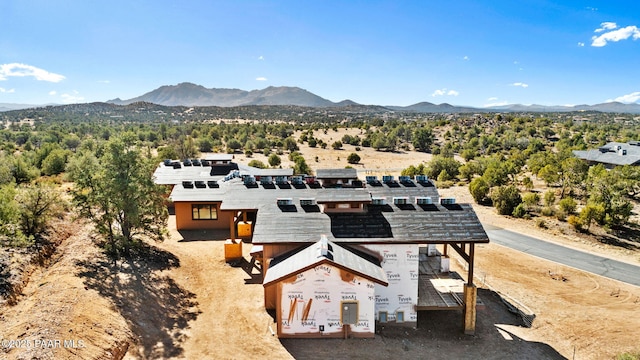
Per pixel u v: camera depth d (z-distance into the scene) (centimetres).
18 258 1795
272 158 6906
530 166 6084
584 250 2884
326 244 1620
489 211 3925
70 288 1631
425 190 2898
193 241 2789
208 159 4144
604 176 3688
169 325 1678
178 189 3141
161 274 2084
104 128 13088
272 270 1672
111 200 2055
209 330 1680
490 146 9425
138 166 2173
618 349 1684
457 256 2745
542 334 1797
